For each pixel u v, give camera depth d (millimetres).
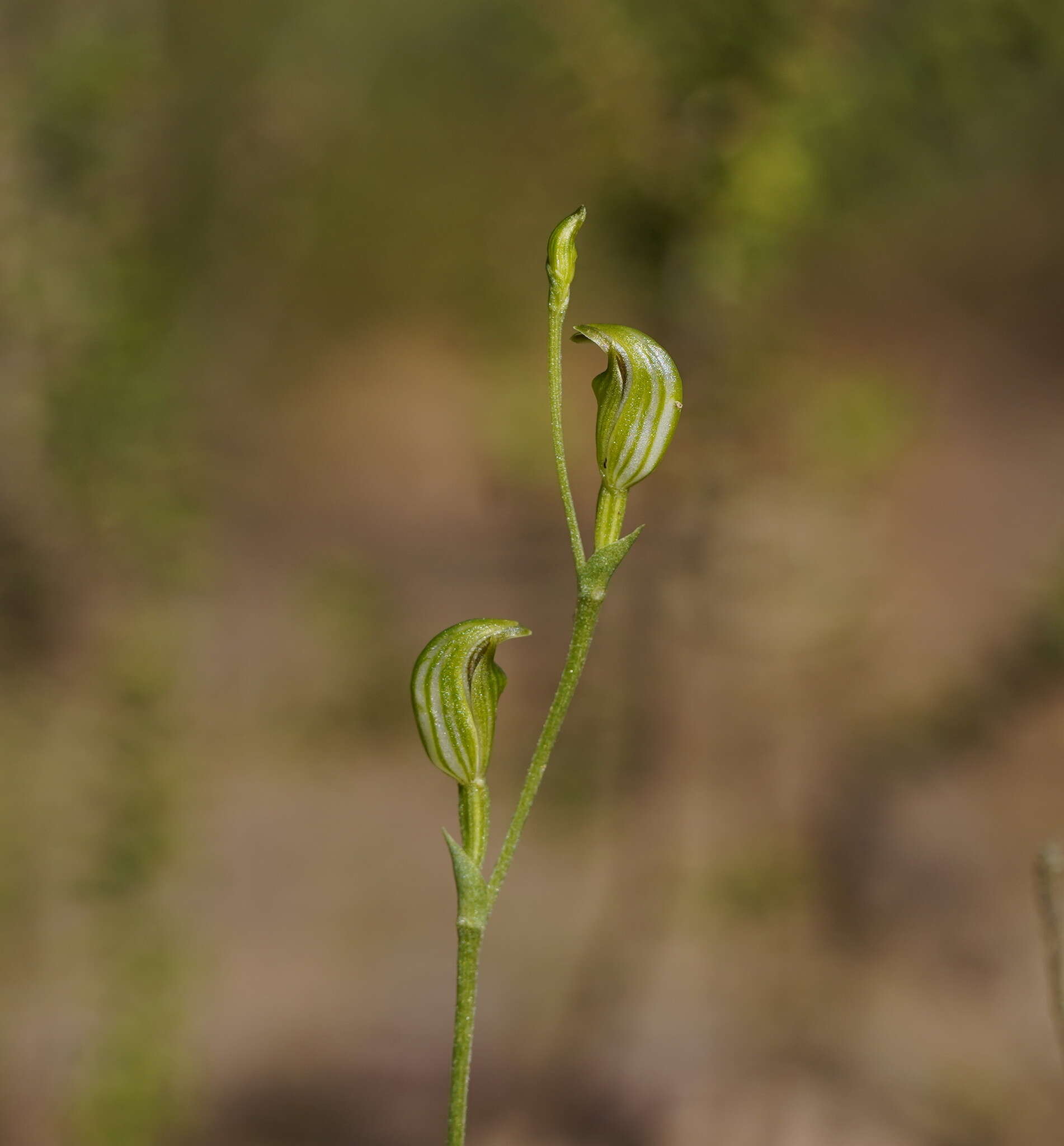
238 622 951
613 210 500
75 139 518
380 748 936
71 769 519
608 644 643
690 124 463
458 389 1431
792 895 680
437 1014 742
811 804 681
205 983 580
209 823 747
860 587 552
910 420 555
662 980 679
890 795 721
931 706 604
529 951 761
